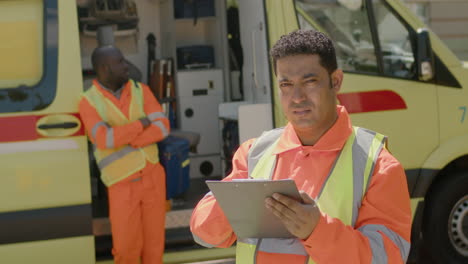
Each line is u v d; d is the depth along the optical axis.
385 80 4.10
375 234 1.51
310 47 1.57
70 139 3.59
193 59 5.86
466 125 4.19
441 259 4.33
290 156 1.70
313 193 1.62
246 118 4.04
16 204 3.49
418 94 4.12
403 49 4.20
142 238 3.78
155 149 3.81
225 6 5.66
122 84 3.77
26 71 3.59
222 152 5.18
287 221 1.43
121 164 3.64
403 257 1.54
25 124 3.52
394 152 4.07
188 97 5.69
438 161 4.12
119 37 5.78
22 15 3.59
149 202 3.75
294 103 1.59
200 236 1.76
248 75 5.09
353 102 4.02
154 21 5.92
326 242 1.43
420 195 4.12
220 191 1.49
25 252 3.51
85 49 5.52
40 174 3.52
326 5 4.10
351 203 1.57
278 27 4.03
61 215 3.54
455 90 4.19
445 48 4.24
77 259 3.57
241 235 1.62
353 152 1.62
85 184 3.59
